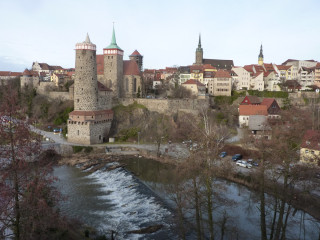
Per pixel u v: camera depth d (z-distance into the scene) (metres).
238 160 75.75
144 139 107.38
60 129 112.38
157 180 68.81
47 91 132.25
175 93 138.50
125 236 44.09
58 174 73.75
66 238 35.91
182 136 102.31
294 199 51.19
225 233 44.03
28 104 127.38
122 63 130.50
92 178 71.56
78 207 54.16
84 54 99.69
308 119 103.44
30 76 152.62
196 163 38.56
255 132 98.06
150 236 44.00
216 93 149.38
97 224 47.69
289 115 106.44
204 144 39.56
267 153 49.41
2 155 24.88
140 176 72.12
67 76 154.62
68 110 117.88
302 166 42.44
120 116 115.19
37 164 27.66
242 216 49.59
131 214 51.50
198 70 165.75
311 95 147.00
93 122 100.00
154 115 118.50
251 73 171.50
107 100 112.88
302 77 180.50
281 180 57.53
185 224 46.59
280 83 164.50
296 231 44.56
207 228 45.22
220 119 115.75
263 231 39.88
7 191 23.84
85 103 101.50
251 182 60.69
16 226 26.27
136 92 135.75
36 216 25.61
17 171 25.64
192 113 120.75
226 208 51.72
